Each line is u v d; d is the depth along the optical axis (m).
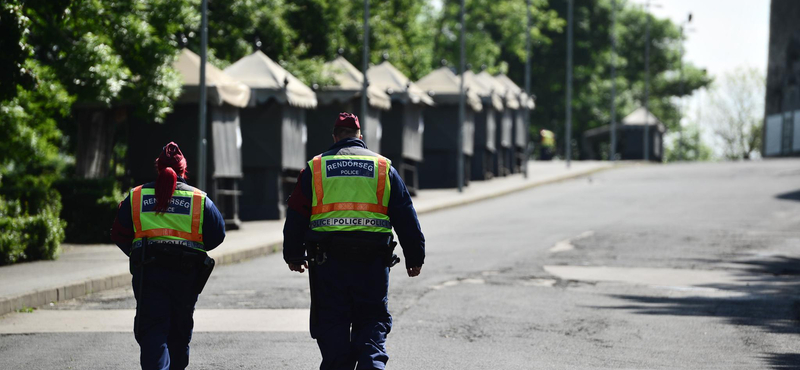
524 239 53.56
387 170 17.02
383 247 16.73
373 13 121.19
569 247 49.31
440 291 34.66
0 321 28.75
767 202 76.50
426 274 39.44
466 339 25.77
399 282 37.06
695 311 30.75
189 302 17.91
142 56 49.72
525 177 111.88
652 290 35.34
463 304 31.73
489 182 106.12
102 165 57.53
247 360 22.70
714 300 33.06
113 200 50.56
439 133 97.19
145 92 50.41
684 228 58.69
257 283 37.19
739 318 29.45
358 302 16.69
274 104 65.12
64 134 72.38
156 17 51.25
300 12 102.19
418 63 139.12
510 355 23.69
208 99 56.81
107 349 24.31
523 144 125.81
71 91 47.47
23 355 23.59
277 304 31.77
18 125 46.75
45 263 41.00
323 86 75.38
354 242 16.58
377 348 16.25
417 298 32.94
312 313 16.88
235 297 33.41
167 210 17.75
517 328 27.47
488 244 51.25
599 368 22.33
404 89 83.38
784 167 119.50
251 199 65.69
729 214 67.81
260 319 28.72
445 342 25.28
